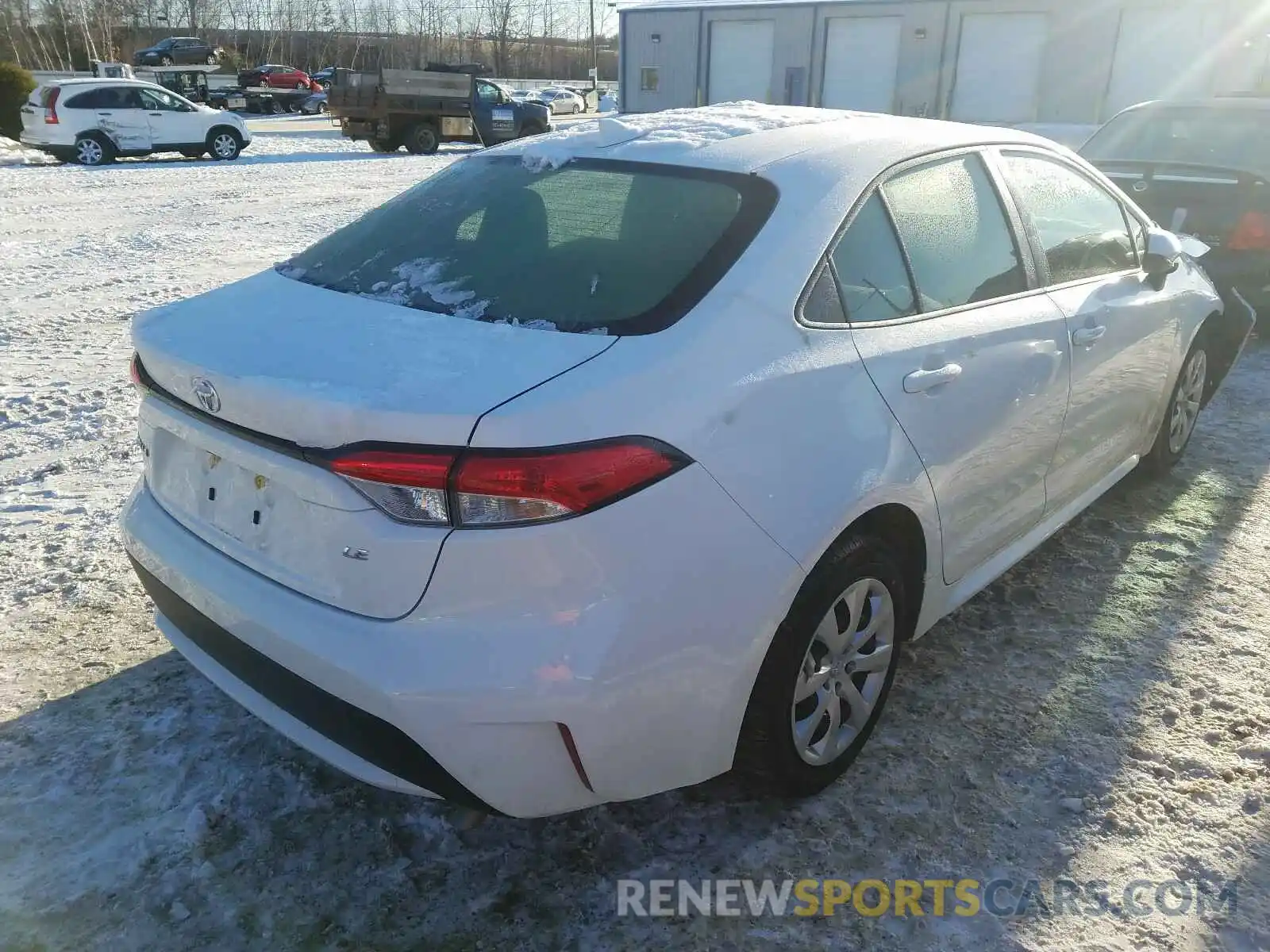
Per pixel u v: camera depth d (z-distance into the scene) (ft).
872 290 8.63
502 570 6.34
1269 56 56.90
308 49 229.04
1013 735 9.53
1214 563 12.91
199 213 41.42
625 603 6.57
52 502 14.17
